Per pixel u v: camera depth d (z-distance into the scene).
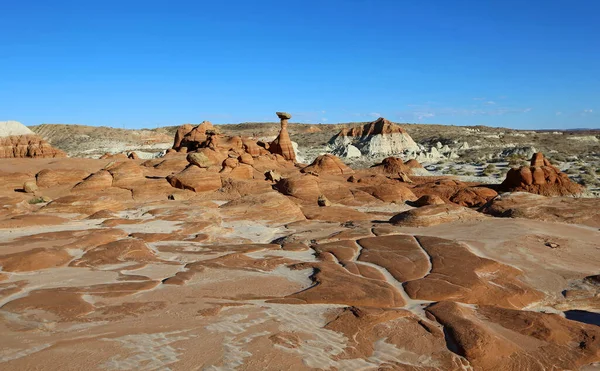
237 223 22.84
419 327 8.89
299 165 53.69
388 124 114.12
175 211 23.72
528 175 34.91
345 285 11.27
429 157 85.12
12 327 8.68
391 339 8.41
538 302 11.52
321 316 9.50
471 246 15.60
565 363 7.96
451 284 11.54
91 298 10.50
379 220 22.53
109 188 31.89
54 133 149.50
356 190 33.28
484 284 11.71
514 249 15.25
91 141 136.62
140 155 81.94
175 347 7.88
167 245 16.89
